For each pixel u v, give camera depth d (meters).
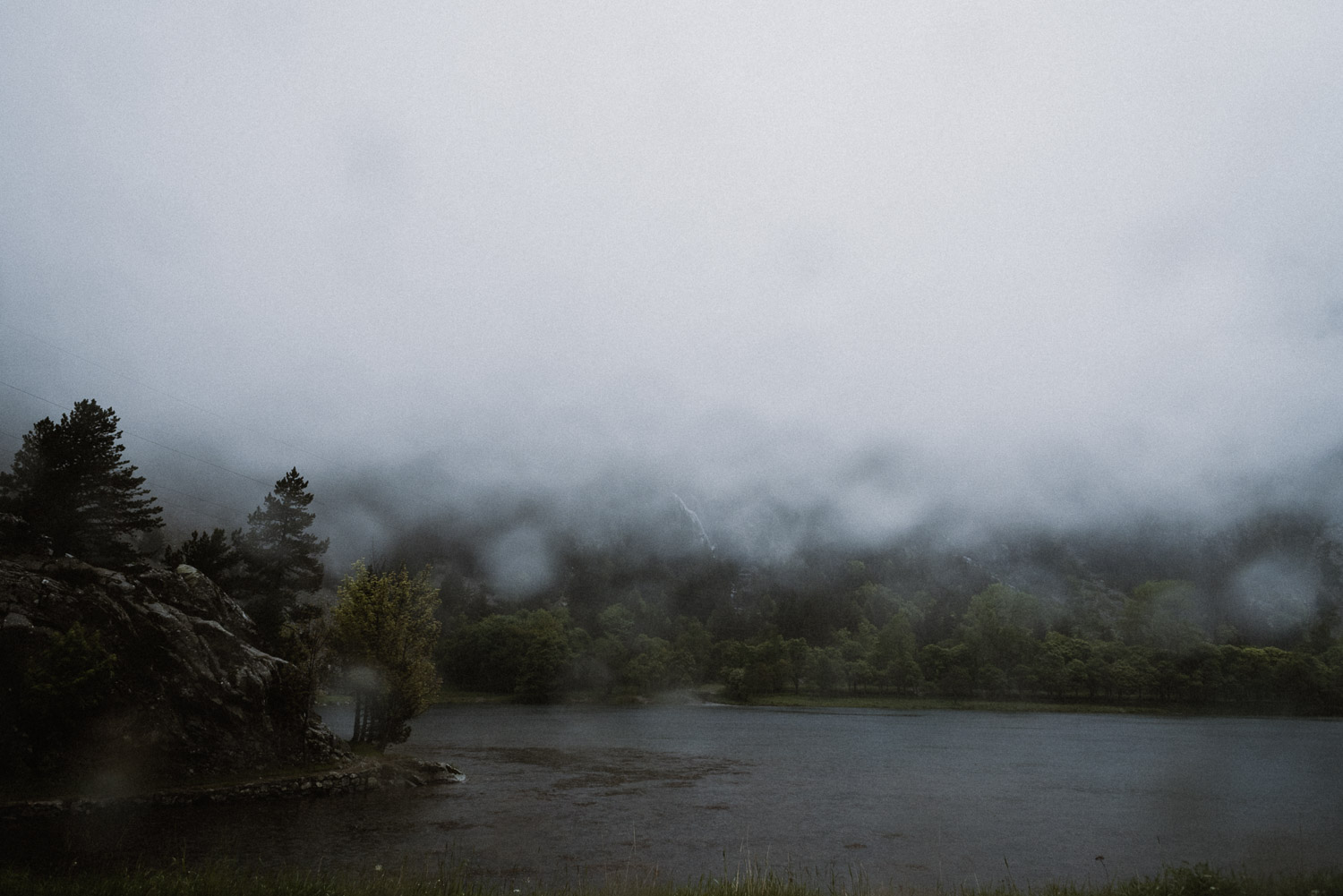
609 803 59.62
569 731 141.25
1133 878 26.02
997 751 118.25
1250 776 88.19
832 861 41.25
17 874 22.72
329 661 64.38
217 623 55.34
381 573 69.31
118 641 48.28
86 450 80.31
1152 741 141.75
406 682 67.06
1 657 42.78
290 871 29.73
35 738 41.94
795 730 157.88
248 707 53.50
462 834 43.88
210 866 26.00
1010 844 47.25
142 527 85.88
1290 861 41.41
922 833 50.59
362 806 51.34
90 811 40.44
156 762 46.66
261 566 99.44
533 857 39.22
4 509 70.00
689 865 38.97
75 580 50.00
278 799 50.25
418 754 91.69
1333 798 70.50
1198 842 48.53
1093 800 68.19
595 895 28.14
